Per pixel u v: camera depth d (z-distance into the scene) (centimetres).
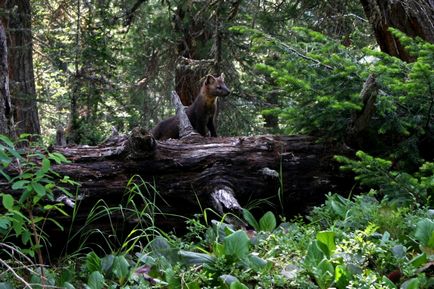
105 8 1409
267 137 625
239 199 598
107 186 552
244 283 414
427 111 627
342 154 625
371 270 411
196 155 586
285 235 473
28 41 1331
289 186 612
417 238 437
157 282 416
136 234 564
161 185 570
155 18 1498
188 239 527
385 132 625
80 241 552
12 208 404
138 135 561
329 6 1160
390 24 865
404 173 555
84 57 1368
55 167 542
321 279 392
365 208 496
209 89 1064
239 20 1396
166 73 1525
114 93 1422
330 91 645
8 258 524
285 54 682
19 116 1284
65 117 1745
